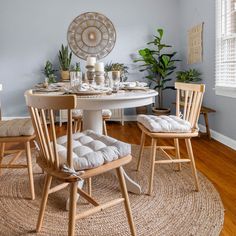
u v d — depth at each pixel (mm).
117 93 2076
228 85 3461
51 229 1708
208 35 3943
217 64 3676
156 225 1727
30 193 2189
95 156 1376
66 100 1200
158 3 5164
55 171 1329
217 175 2521
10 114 5355
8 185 2352
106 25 5184
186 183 2344
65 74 4918
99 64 2482
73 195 1319
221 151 3260
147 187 2271
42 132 1382
